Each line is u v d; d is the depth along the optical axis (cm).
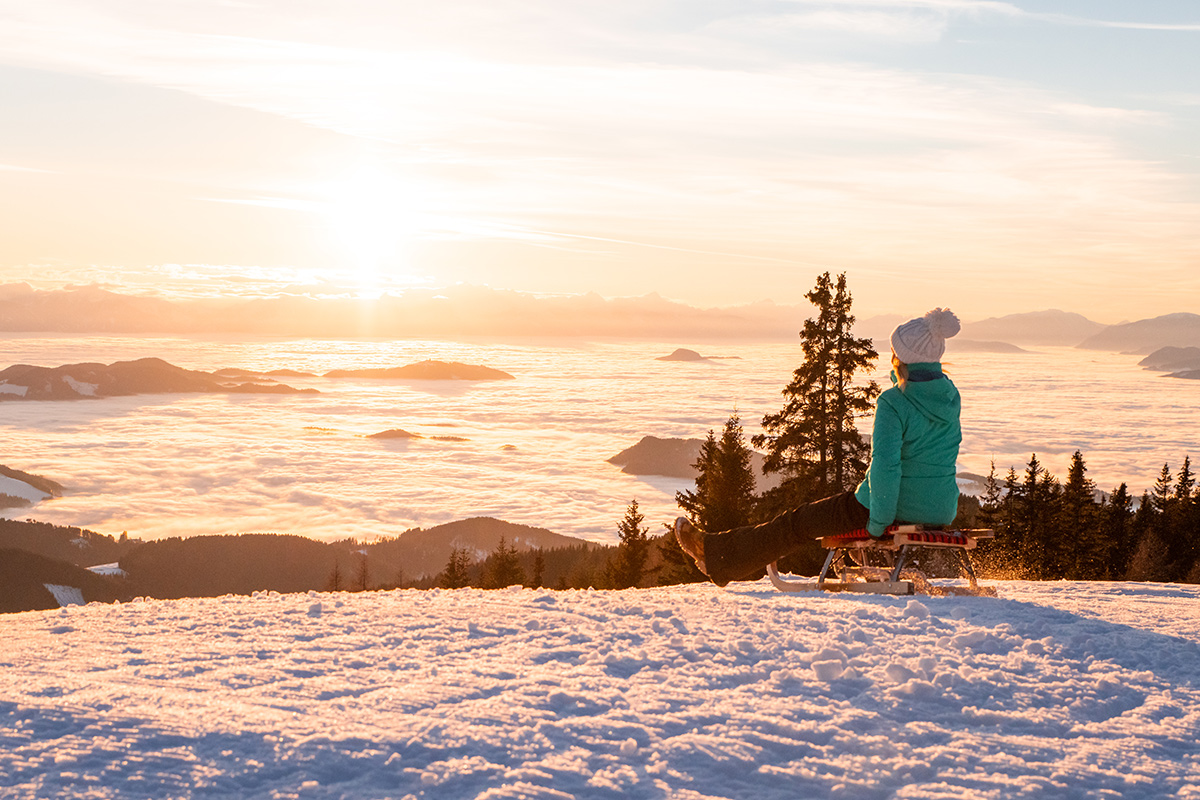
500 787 226
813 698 322
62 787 217
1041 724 304
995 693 337
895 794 237
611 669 357
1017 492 4578
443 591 605
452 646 397
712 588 684
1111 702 333
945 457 603
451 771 237
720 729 281
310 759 242
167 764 235
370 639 410
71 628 443
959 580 703
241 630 434
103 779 223
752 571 664
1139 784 251
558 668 356
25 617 477
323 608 499
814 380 2878
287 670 347
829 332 2862
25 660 365
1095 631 455
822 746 272
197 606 513
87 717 267
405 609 495
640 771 243
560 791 226
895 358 604
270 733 260
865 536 625
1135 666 388
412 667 357
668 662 370
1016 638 430
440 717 283
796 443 2873
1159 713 320
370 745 254
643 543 4359
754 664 373
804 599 550
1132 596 639
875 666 369
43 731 255
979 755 269
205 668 352
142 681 328
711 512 3109
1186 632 461
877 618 473
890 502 582
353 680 334
